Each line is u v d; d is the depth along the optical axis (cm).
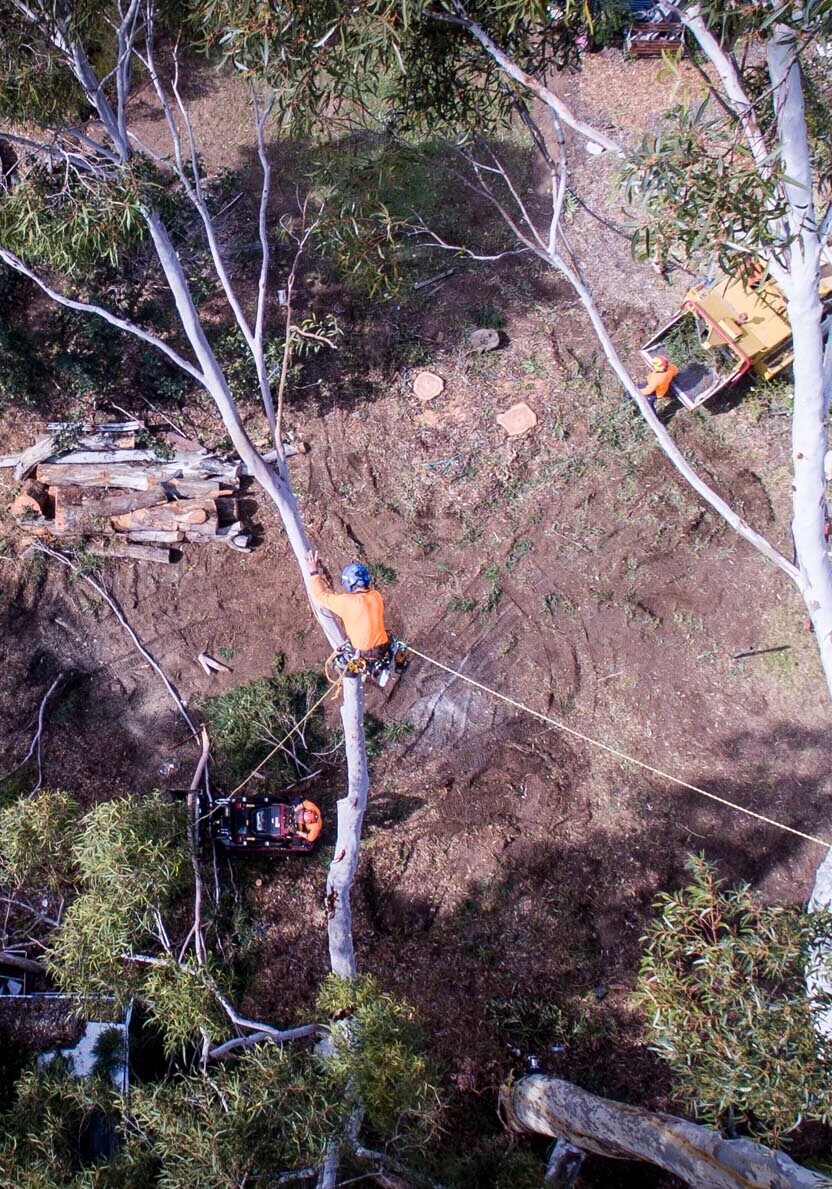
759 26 753
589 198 1831
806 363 848
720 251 823
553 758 1387
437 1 907
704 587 1503
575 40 976
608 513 1554
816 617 946
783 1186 770
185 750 1380
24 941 1181
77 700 1402
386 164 1091
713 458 1595
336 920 1038
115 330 1583
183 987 859
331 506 1550
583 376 1661
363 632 879
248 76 969
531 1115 1070
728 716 1419
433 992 1229
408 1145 825
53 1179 740
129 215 998
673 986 776
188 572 1495
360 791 1042
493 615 1480
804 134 789
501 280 1745
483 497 1562
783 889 1296
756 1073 710
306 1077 792
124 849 884
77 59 1020
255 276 1711
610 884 1303
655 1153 881
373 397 1641
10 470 1547
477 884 1303
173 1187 709
